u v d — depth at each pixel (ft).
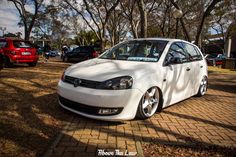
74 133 13.67
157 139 13.44
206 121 16.84
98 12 82.53
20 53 42.50
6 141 11.99
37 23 116.98
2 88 23.22
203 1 81.76
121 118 14.60
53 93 22.17
